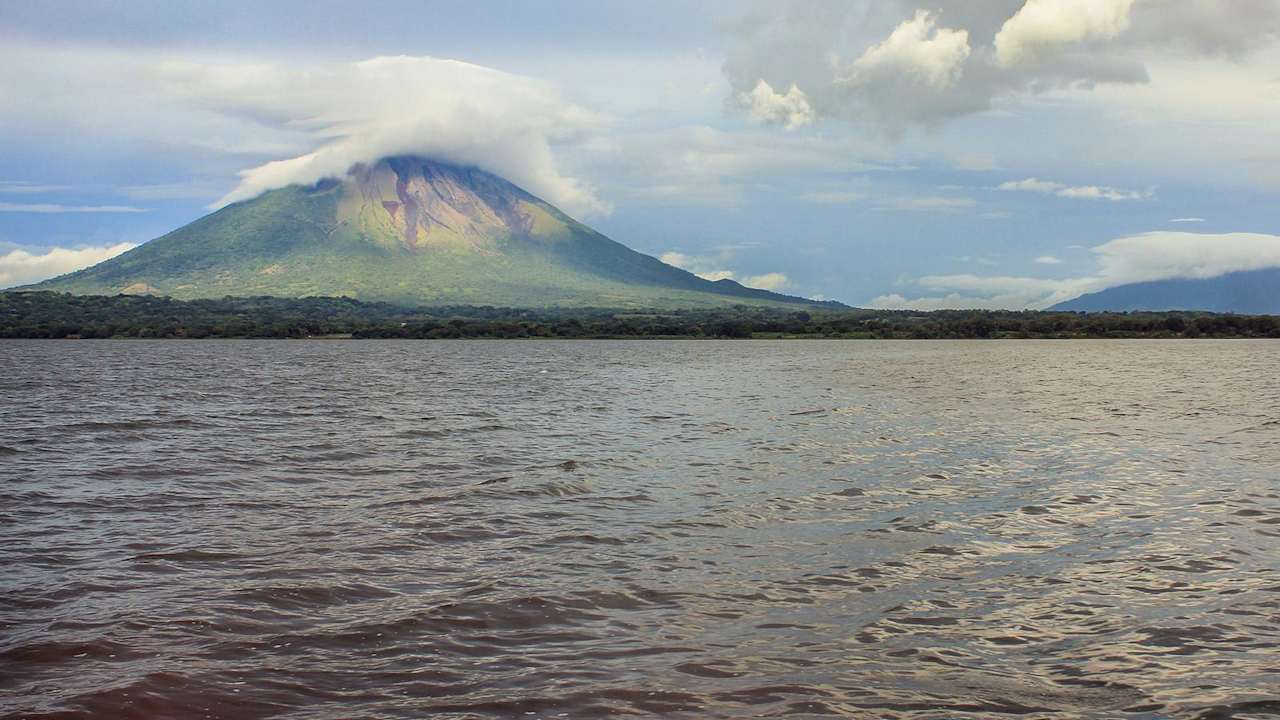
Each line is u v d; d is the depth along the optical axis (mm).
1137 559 22859
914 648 16781
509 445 45531
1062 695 14766
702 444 45750
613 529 26188
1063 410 64938
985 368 131750
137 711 13984
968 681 15297
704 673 15555
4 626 17797
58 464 39062
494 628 17766
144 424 55719
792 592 20109
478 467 38031
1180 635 17453
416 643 16953
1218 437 48469
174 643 16922
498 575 21375
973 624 18078
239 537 25281
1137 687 15070
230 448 44406
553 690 14805
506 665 15906
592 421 57938
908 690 14898
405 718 13812
